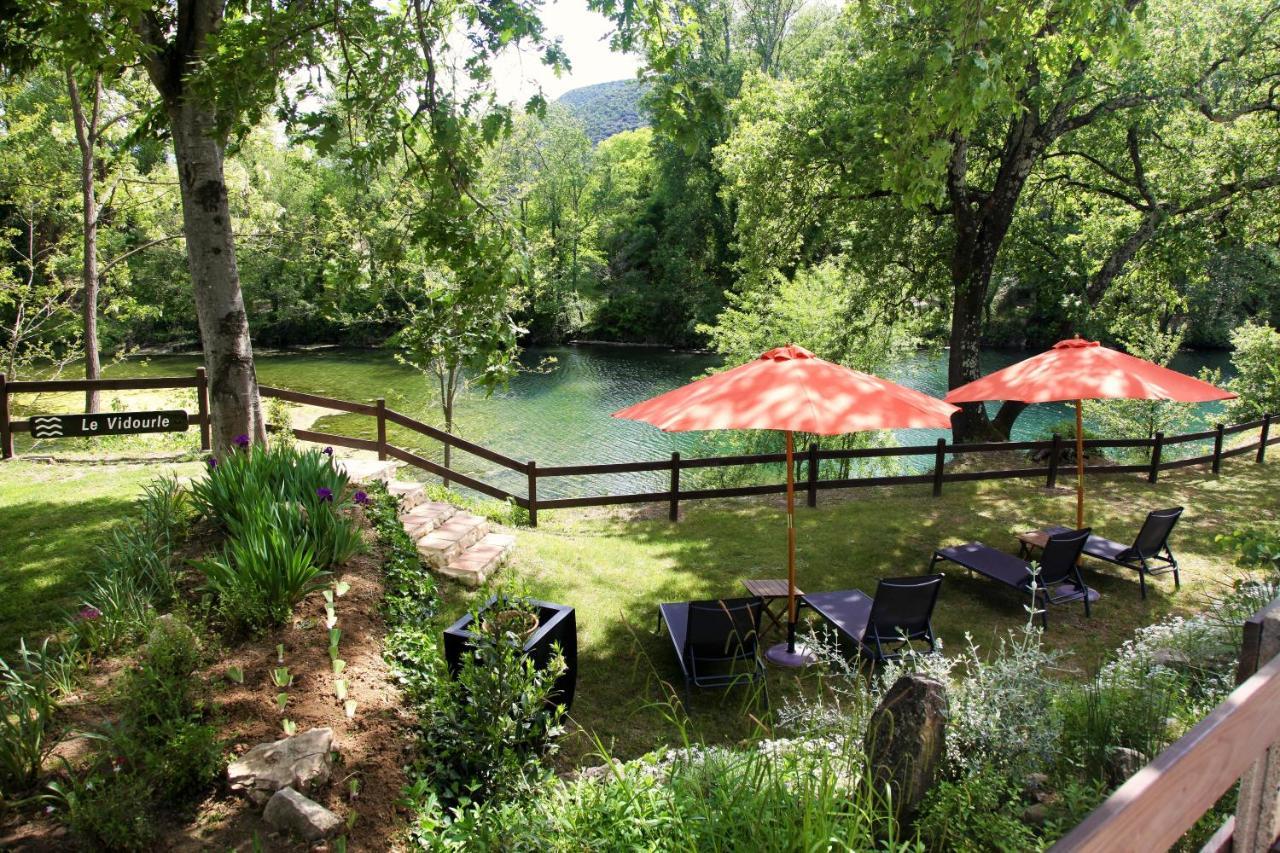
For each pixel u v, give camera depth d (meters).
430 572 7.07
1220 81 13.01
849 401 5.45
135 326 32.38
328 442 9.70
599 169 48.16
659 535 9.39
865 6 9.36
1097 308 15.98
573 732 5.17
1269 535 5.51
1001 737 3.70
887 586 5.75
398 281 8.23
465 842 3.22
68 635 4.80
